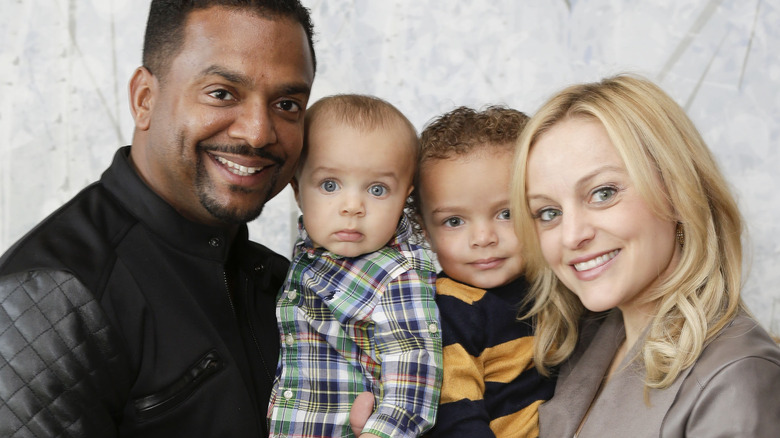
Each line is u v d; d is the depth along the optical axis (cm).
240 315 124
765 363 97
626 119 108
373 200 128
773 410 94
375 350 125
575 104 113
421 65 221
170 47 113
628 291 109
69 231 109
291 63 115
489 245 132
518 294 136
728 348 100
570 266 115
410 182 133
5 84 218
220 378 113
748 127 216
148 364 108
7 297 98
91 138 221
